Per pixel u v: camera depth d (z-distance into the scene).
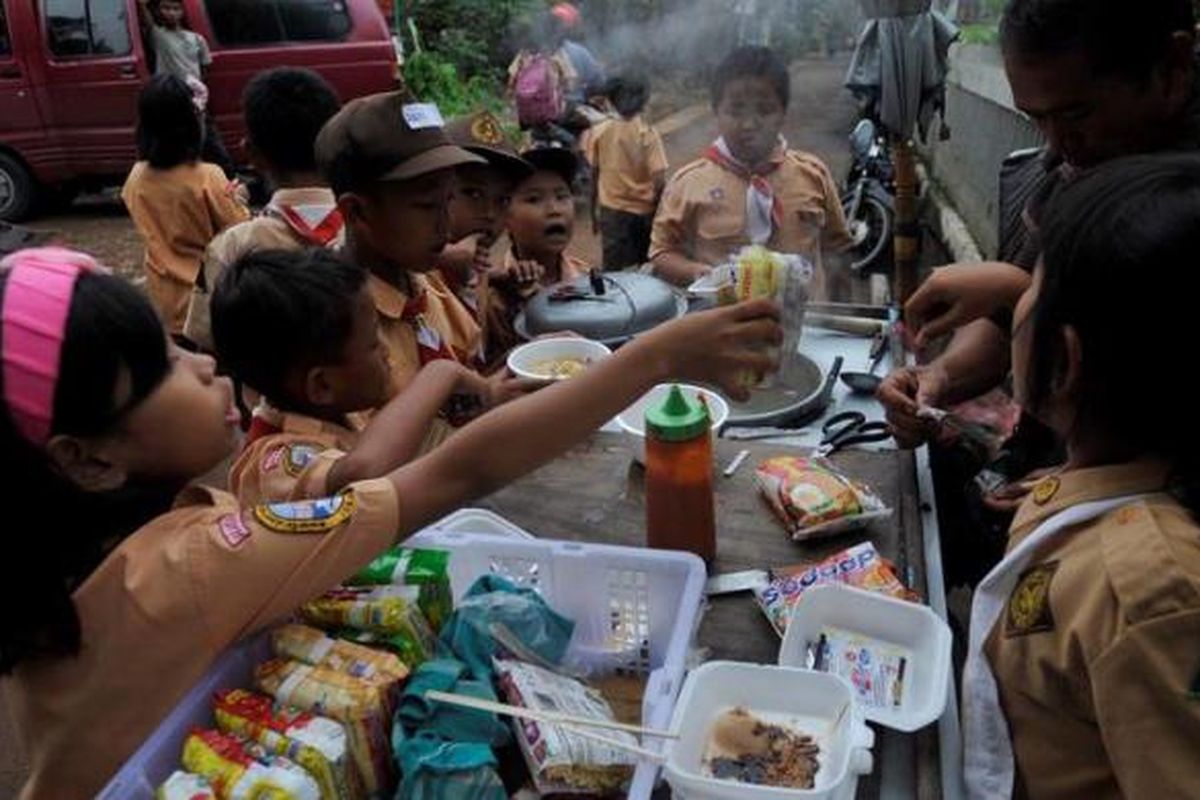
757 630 1.22
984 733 1.00
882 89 2.25
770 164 2.61
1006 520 1.59
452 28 10.52
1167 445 0.84
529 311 1.99
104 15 6.93
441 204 1.63
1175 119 1.27
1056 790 0.93
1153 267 0.78
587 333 1.87
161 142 3.42
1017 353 0.95
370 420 1.37
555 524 1.47
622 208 4.41
